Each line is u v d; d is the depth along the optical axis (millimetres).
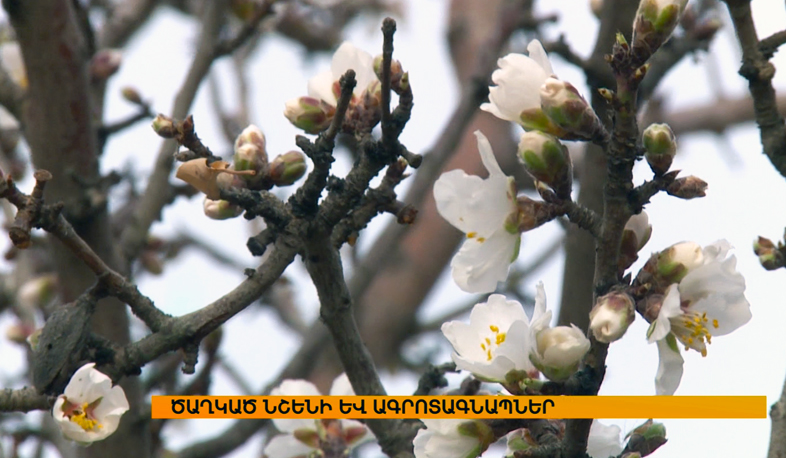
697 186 1256
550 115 1261
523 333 1266
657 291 1264
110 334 1444
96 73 1507
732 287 1264
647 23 1249
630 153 1254
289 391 1412
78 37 1442
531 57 1275
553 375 1256
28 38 1433
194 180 1288
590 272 1406
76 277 1445
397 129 1275
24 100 1447
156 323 1287
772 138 1293
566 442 1271
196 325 1287
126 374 1287
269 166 1303
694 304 1267
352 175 1285
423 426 1328
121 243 1486
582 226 1270
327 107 1308
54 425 1501
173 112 1503
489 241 1275
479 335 1290
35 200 1268
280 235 1296
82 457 1434
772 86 1291
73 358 1277
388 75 1268
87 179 1444
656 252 1267
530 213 1272
